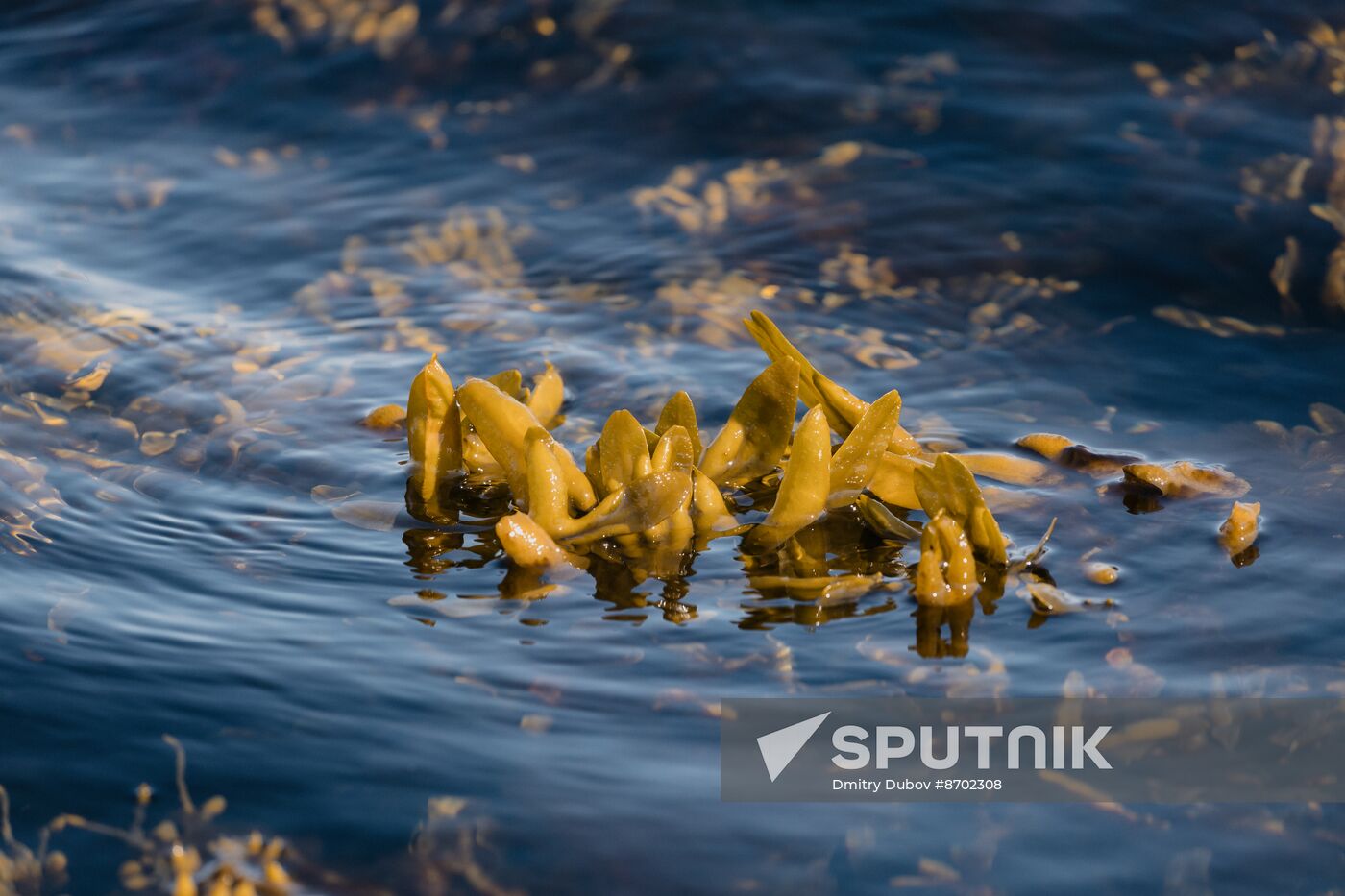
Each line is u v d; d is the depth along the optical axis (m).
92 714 7.08
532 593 8.22
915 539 8.79
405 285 13.02
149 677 7.40
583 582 8.34
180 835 6.29
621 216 14.09
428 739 6.90
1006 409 10.64
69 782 6.61
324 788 6.56
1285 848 6.19
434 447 9.32
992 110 15.10
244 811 6.43
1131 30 16.03
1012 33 16.22
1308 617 7.87
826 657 7.54
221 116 16.08
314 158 15.32
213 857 6.16
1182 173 13.88
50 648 7.64
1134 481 9.42
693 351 11.76
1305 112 14.56
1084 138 14.55
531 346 11.89
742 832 6.29
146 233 13.99
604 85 15.98
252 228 14.10
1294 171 13.73
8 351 11.70
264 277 13.21
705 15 16.80
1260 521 8.90
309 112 16.03
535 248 13.61
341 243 13.79
